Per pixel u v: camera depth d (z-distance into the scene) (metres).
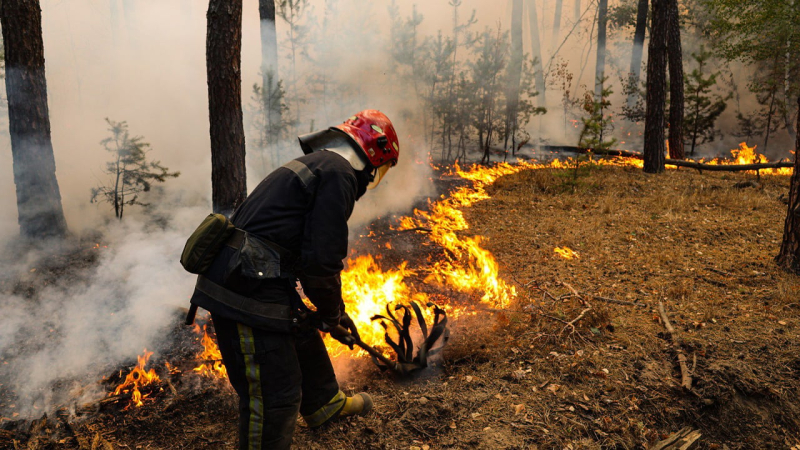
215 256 2.05
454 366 3.26
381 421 2.79
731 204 7.65
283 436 2.13
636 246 5.77
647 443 2.69
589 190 8.94
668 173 10.70
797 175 4.68
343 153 2.22
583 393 2.99
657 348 3.40
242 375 2.07
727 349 3.35
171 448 2.61
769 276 4.61
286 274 2.09
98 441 2.62
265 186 2.14
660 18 10.19
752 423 2.94
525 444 2.62
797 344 3.41
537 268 5.08
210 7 4.98
